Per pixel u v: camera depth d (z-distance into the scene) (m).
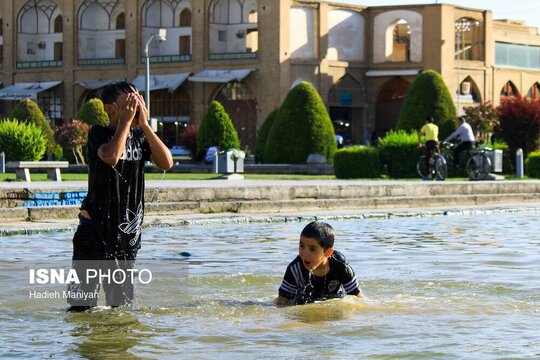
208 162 38.09
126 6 55.25
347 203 18.80
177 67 54.06
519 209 19.44
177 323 6.59
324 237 7.14
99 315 6.82
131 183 6.82
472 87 55.59
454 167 28.56
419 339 6.04
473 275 9.02
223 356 5.58
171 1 55.06
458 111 54.09
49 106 57.59
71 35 56.28
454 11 53.72
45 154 36.31
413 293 7.92
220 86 53.03
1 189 14.66
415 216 17.64
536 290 8.09
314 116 37.44
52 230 13.12
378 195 19.94
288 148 37.31
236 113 52.53
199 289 8.10
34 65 57.69
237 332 6.28
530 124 34.97
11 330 6.32
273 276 8.88
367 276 8.93
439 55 52.84
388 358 5.50
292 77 51.31
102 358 5.54
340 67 53.09
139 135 6.84
